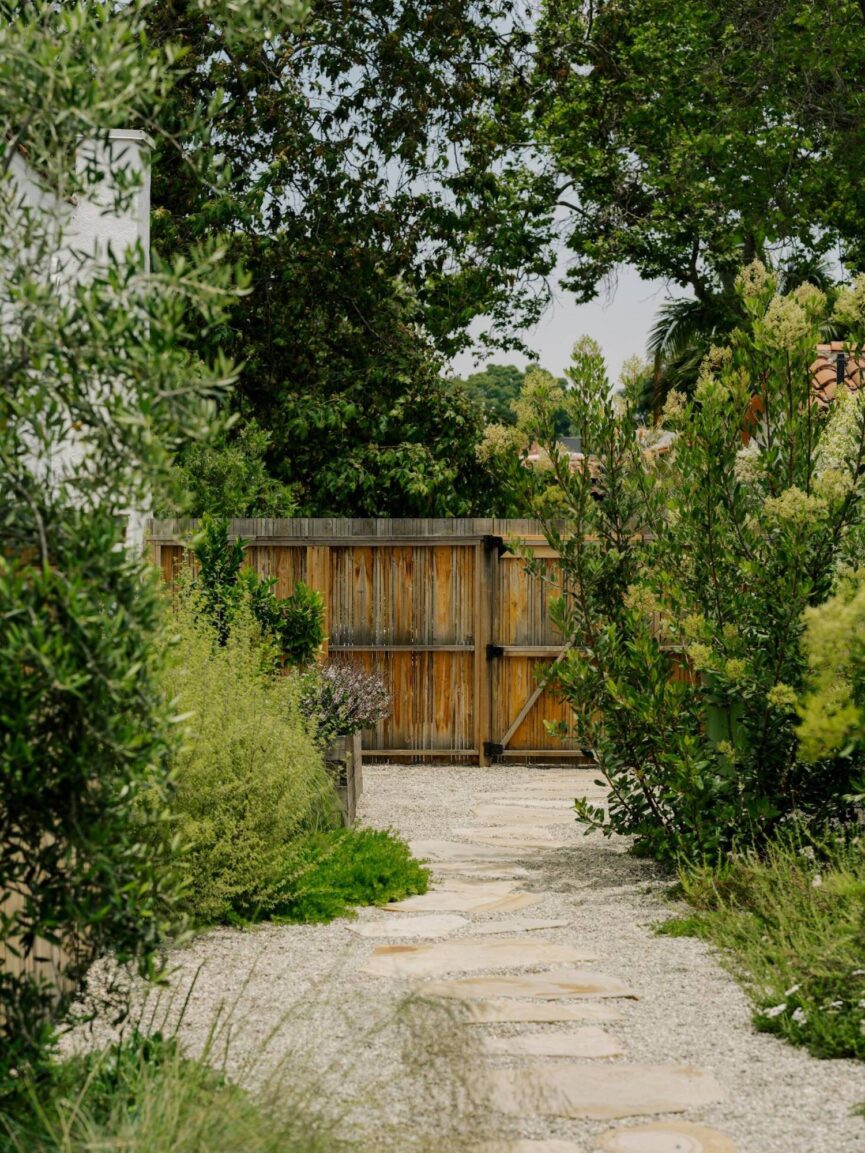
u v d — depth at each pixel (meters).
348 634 14.05
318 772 8.38
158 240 17.88
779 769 7.70
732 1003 5.37
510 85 20.56
